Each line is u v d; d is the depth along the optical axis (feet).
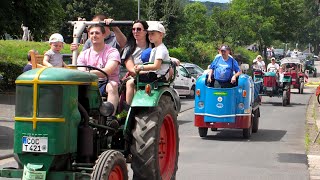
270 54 246.06
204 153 41.86
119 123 25.70
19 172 22.27
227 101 48.88
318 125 59.82
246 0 218.59
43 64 29.32
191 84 97.19
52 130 21.22
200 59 166.91
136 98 25.14
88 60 25.75
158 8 168.04
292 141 48.60
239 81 48.96
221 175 33.78
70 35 203.92
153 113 25.32
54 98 21.33
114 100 24.95
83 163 22.58
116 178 22.25
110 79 25.73
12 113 61.05
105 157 21.53
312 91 127.65
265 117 69.00
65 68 23.03
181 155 40.83
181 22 170.71
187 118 66.39
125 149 25.35
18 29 85.56
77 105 22.18
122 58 27.48
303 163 38.11
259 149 43.98
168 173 27.50
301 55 231.30
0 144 42.09
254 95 52.34
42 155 21.38
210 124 49.21
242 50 176.14
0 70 86.33
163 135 27.45
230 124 49.01
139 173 24.85
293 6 237.04
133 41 27.66
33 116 21.30
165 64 26.71
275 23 225.97
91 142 22.53
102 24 26.81
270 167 36.52
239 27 173.58
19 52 110.63
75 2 214.48
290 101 96.84
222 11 175.63
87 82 22.68
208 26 175.32
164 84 27.12
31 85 21.42
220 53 50.19
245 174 34.17
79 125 22.49
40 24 88.99
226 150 43.39
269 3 218.59
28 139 21.38
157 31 26.53
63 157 21.74
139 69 25.81
